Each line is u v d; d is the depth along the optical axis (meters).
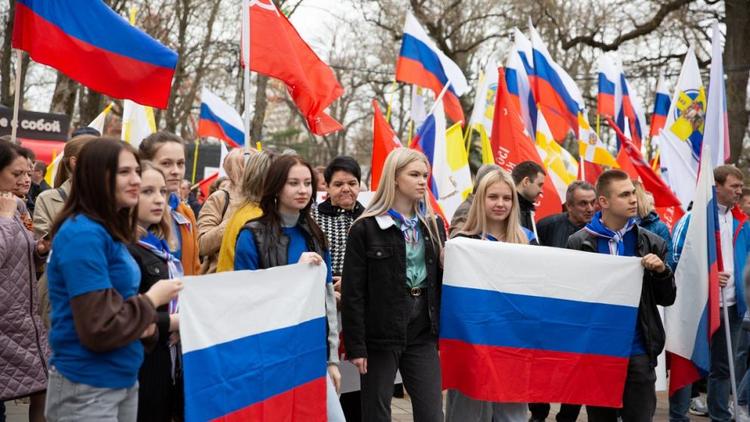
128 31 6.51
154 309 3.49
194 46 28.38
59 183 5.53
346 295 4.90
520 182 6.99
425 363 5.01
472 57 33.91
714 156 7.48
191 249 4.96
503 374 5.08
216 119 12.97
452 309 5.07
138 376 4.14
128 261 3.53
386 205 4.95
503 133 8.99
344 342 4.90
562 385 5.12
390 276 4.92
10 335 5.02
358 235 4.95
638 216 7.24
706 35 25.12
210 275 3.96
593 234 5.44
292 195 4.68
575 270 5.14
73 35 6.43
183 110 31.02
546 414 7.13
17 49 6.38
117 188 3.48
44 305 5.32
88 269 3.30
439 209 8.02
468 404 5.39
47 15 6.38
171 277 4.18
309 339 4.59
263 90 26.58
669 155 8.99
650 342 5.18
